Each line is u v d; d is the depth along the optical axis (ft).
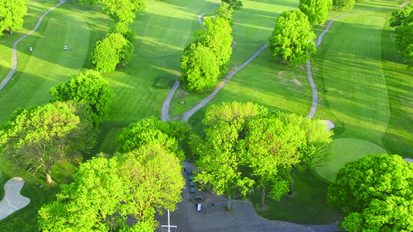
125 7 456.86
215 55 343.67
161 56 406.21
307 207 216.95
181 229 201.46
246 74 371.56
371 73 365.40
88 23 485.56
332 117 301.63
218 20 356.38
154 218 206.49
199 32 367.66
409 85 342.64
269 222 206.90
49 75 361.51
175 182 181.57
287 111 310.45
